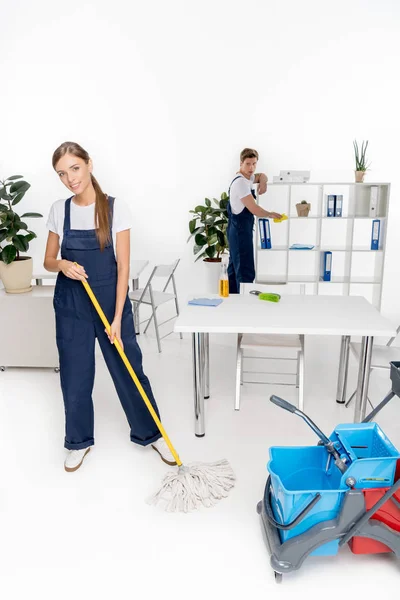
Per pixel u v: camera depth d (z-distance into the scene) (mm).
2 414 2912
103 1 4410
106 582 1708
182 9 4422
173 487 2098
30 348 3449
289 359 3740
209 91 4586
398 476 1727
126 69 4547
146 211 4848
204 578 1721
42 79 4570
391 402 3004
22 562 1794
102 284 2160
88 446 2367
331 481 1831
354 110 4570
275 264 4949
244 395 3115
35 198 4777
